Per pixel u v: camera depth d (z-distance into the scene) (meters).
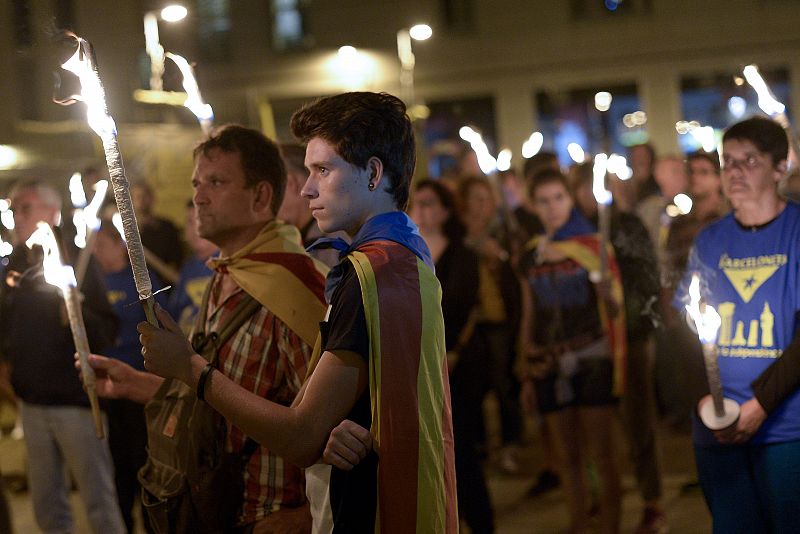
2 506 4.01
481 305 6.68
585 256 4.61
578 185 5.47
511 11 20.34
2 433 7.92
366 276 2.10
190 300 4.96
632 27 19.92
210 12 21.06
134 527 5.62
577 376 4.61
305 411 2.07
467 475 4.70
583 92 20.23
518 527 5.52
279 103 21.09
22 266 4.31
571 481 4.68
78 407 4.62
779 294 3.21
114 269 5.53
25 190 4.35
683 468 6.33
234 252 2.82
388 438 2.07
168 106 15.07
